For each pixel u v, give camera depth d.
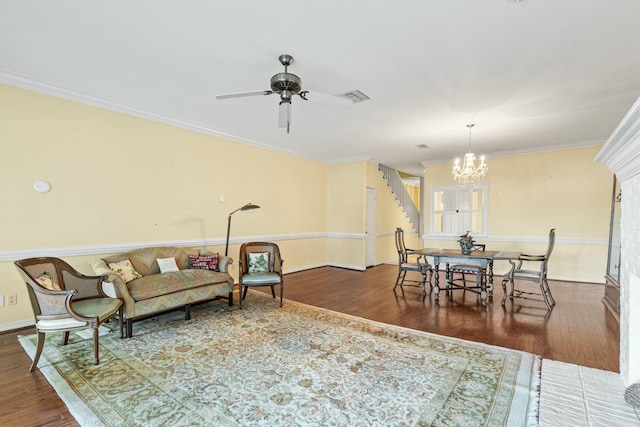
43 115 3.23
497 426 1.71
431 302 4.25
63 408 1.88
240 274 4.11
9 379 2.20
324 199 7.30
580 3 1.91
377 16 2.08
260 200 5.70
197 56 2.64
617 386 2.12
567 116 3.99
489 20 2.10
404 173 9.77
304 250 6.73
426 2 1.93
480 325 3.34
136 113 3.94
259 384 2.15
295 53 2.56
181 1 1.94
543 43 2.36
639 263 1.92
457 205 6.86
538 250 5.88
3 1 1.93
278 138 5.32
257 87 3.28
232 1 1.94
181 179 4.47
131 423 1.75
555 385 2.13
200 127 4.64
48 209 3.26
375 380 2.20
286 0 1.92
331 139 5.35
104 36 2.35
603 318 3.56
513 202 6.13
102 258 3.46
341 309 3.92
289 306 4.04
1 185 2.98
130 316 2.95
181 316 3.61
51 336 2.97
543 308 3.96
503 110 3.79
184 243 4.50
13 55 2.63
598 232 5.38
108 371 2.32
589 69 2.74
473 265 4.63
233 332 3.11
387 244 8.23
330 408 1.89
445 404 1.92
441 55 2.56
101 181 3.66
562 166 5.66
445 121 4.26
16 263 2.43
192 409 1.88
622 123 1.59
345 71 2.86
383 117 4.11
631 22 2.08
